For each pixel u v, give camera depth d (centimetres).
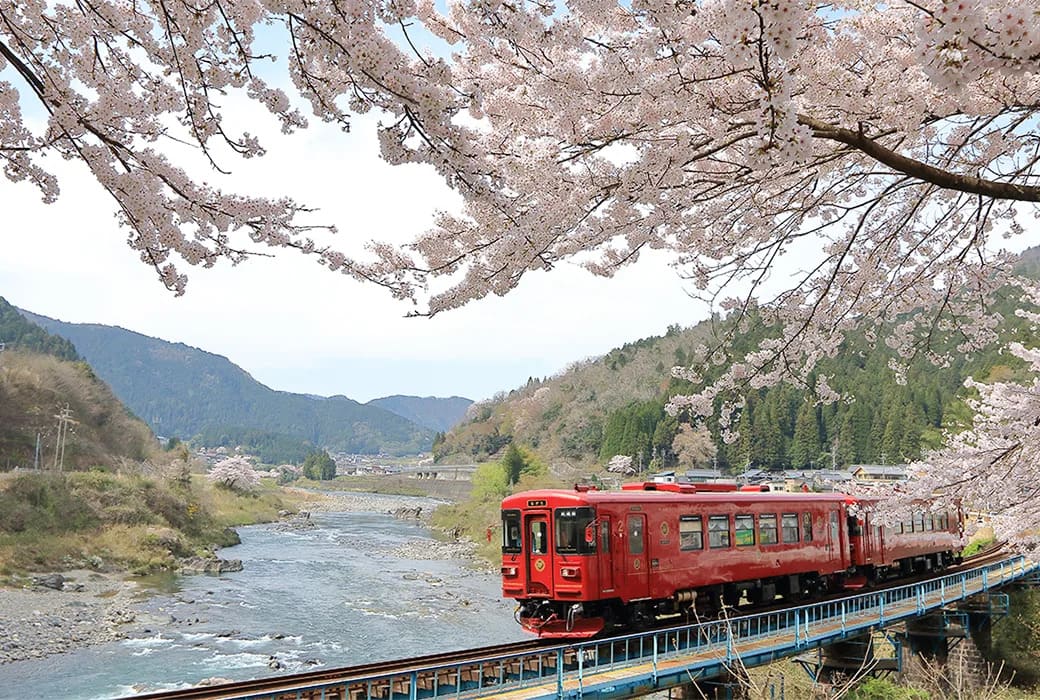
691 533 1582
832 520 1984
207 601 3098
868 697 1739
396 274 604
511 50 585
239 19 418
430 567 4322
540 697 1077
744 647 1433
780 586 1880
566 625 1395
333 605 3117
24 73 398
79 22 438
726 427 864
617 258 729
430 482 13712
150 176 432
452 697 1062
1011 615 2583
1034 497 1026
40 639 2377
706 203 662
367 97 404
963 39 307
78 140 421
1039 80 523
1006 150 631
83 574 3453
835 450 7438
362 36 377
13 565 3319
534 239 583
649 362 13838
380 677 1005
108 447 7081
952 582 2261
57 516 3978
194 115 442
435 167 425
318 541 5588
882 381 7506
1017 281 843
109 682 2011
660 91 516
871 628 1725
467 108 401
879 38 546
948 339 881
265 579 3728
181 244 448
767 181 601
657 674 1224
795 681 1875
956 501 1037
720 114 535
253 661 2253
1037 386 972
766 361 825
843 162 643
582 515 1388
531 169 575
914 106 538
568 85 526
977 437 1211
